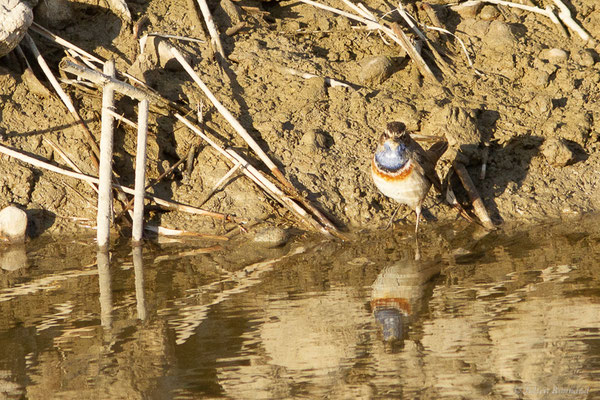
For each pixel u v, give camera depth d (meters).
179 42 14.10
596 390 6.93
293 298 9.27
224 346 7.99
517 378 7.14
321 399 6.89
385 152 11.75
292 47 14.59
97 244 11.61
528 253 10.86
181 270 10.45
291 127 13.33
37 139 12.70
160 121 13.04
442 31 14.93
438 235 11.92
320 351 7.81
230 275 10.20
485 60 14.80
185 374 7.39
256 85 13.85
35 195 12.29
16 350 7.98
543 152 13.43
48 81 13.30
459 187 13.10
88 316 8.83
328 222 12.13
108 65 12.78
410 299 9.14
